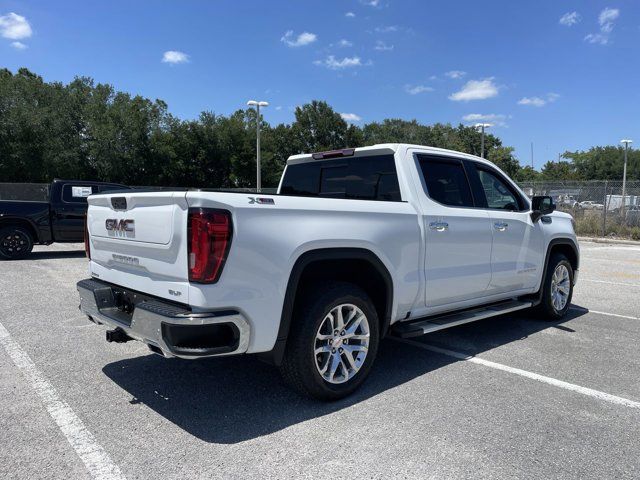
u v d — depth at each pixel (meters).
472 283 4.82
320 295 3.56
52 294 7.65
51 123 44.25
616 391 3.97
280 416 3.47
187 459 2.89
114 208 3.78
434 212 4.43
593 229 20.64
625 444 3.11
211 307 3.04
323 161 5.24
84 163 47.31
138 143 48.97
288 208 3.37
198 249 3.01
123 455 2.93
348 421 3.40
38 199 25.88
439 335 5.63
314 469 2.79
